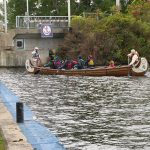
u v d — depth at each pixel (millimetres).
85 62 55562
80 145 18594
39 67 56656
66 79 48875
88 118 24312
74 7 88188
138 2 74500
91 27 68312
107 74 52500
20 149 16203
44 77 51938
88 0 87812
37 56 61812
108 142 19094
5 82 46125
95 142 19094
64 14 86875
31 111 26188
